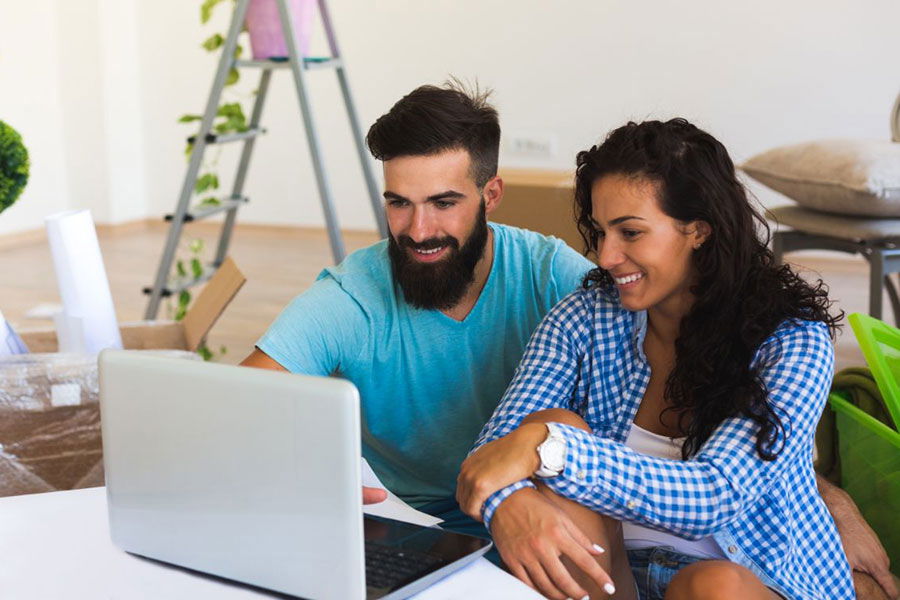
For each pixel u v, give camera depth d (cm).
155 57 632
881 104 492
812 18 496
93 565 121
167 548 119
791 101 507
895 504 193
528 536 129
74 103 626
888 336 196
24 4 601
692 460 137
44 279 527
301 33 350
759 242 148
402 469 186
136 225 648
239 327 435
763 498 142
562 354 160
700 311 146
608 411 159
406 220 163
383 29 580
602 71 541
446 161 160
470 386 178
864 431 195
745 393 140
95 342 201
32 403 175
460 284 169
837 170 334
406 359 175
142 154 648
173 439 114
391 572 115
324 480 105
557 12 544
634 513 134
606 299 159
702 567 131
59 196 633
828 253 518
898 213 328
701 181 142
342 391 103
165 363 113
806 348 142
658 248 143
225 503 112
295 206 621
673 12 521
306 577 109
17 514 134
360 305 172
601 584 126
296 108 606
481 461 135
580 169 151
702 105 524
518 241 181
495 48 560
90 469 181
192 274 385
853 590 151
